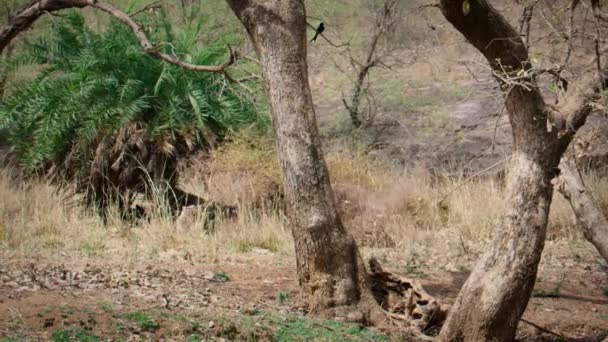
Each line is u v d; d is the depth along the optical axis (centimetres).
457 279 973
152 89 1147
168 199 1147
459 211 1246
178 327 664
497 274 712
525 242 710
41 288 757
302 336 690
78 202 1149
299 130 764
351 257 778
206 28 1364
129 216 1142
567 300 918
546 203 714
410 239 1152
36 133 1136
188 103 1166
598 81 704
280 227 1122
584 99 708
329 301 767
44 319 646
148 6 1029
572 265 1073
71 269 862
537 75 708
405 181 1314
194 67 855
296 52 770
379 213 1203
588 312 873
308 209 766
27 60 1202
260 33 772
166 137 1143
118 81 1139
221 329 676
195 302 761
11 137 1185
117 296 745
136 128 1139
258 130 1236
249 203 1170
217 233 1098
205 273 895
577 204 693
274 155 1235
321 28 791
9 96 1184
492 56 720
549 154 712
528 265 710
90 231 1070
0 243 1016
